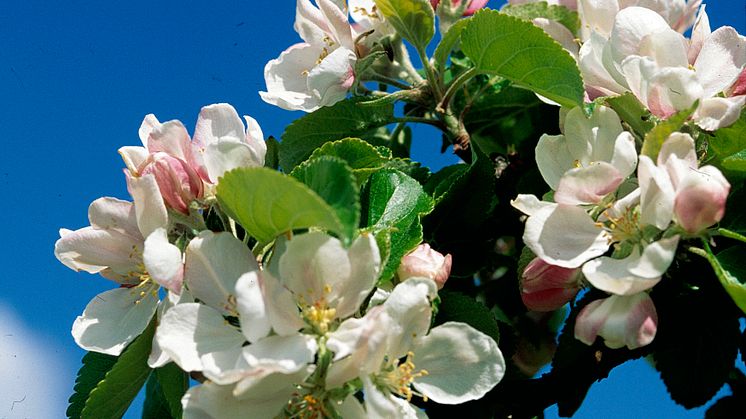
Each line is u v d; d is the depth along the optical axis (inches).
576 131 14.3
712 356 15.5
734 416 16.8
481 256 15.6
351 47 16.0
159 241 12.8
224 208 12.9
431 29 16.0
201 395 12.4
